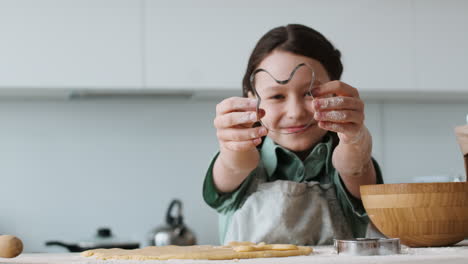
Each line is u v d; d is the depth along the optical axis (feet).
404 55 7.22
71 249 6.46
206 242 7.76
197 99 7.81
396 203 2.44
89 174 7.66
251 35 6.99
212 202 3.15
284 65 3.02
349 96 2.74
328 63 3.19
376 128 8.25
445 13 7.31
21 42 6.64
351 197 3.12
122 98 7.48
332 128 2.64
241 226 3.03
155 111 7.86
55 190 7.58
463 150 2.82
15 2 6.66
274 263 1.86
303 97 3.03
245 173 2.98
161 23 6.89
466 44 7.32
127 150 7.76
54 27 6.71
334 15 7.12
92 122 7.73
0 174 7.50
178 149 7.84
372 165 3.09
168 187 7.78
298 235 2.98
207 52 6.93
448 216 2.41
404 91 7.25
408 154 8.27
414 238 2.46
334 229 3.07
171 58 6.88
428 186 2.41
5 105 7.58
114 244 6.47
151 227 7.68
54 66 6.68
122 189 7.70
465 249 2.32
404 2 7.25
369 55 7.16
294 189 3.05
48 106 7.66
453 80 7.28
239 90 7.02
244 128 2.71
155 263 1.93
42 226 7.52
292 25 3.26
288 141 3.16
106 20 6.80
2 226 7.45
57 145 7.64
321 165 3.24
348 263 1.86
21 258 2.20
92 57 6.74
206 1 6.97
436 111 8.39
